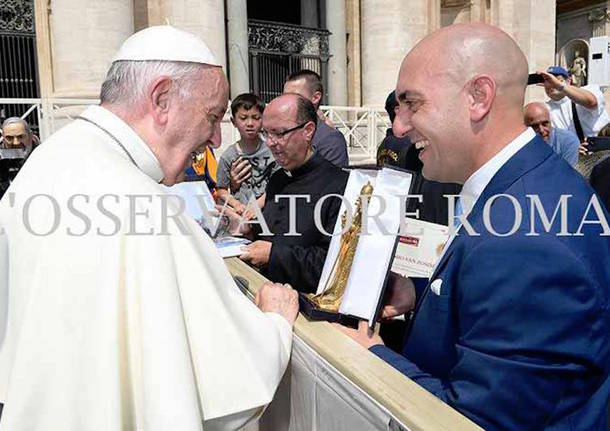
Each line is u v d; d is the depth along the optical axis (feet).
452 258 4.58
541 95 45.68
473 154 4.71
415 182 7.84
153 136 5.18
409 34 40.60
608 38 27.68
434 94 4.58
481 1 47.67
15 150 15.67
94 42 29.43
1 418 4.27
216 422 4.83
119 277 4.34
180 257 4.64
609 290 4.04
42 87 35.58
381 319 5.95
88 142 4.97
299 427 5.66
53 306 4.31
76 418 4.20
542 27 45.85
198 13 33.12
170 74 5.09
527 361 3.87
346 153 13.61
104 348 4.22
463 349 4.19
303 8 48.93
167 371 4.17
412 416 3.79
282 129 8.93
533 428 3.96
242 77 40.52
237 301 5.01
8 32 35.24
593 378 4.05
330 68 45.73
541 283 3.88
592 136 15.97
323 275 6.20
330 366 4.80
